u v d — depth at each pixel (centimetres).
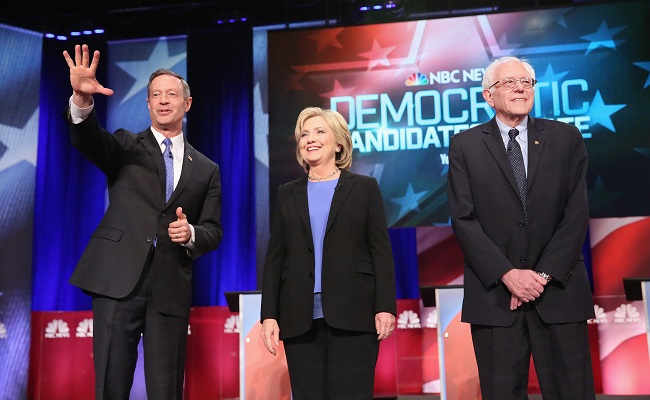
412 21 751
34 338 699
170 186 388
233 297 511
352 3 807
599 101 713
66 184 841
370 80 749
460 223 374
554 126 390
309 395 354
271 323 366
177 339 373
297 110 750
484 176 379
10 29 820
